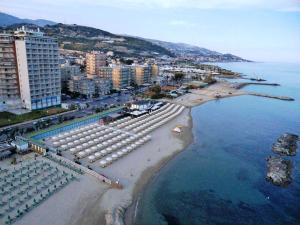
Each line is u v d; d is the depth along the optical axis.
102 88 168.88
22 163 73.19
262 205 65.12
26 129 97.19
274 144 106.50
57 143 88.06
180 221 57.06
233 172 81.06
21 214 52.12
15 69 120.31
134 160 82.56
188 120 135.50
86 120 115.12
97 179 67.94
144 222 54.91
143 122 119.38
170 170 78.75
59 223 50.62
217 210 62.00
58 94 134.00
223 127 128.12
